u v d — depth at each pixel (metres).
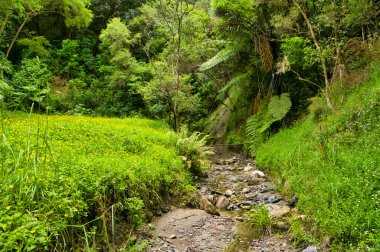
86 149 6.54
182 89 16.05
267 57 12.03
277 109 11.06
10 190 3.82
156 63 16.44
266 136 11.46
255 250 4.82
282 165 8.18
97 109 19.80
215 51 16.50
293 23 10.79
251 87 14.53
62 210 3.99
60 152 5.68
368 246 3.92
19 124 7.67
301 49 10.62
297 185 6.45
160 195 6.44
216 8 12.77
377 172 4.96
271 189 7.47
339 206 4.72
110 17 25.72
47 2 14.65
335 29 9.04
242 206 6.65
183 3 16.59
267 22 12.22
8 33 19.50
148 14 19.84
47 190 4.09
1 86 8.46
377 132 6.10
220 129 15.59
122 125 11.82
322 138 7.32
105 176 5.04
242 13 12.26
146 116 19.67
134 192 5.48
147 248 4.76
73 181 4.52
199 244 5.04
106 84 21.70
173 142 9.63
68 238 3.95
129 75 19.67
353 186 4.91
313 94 11.35
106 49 23.06
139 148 7.94
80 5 14.99
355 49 9.11
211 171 9.90
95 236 4.41
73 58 23.31
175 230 5.46
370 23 9.73
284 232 5.21
